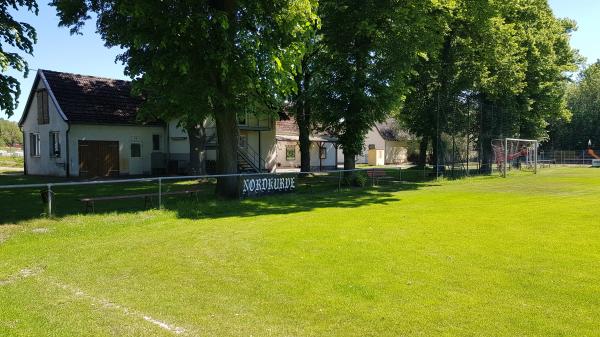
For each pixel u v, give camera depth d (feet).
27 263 27.35
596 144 235.81
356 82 79.30
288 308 19.81
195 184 80.84
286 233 36.22
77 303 20.66
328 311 19.42
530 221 42.16
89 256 28.99
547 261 27.17
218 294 21.74
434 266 26.17
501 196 66.69
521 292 21.61
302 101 94.27
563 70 147.64
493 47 103.65
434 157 104.73
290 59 55.21
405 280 23.56
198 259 28.19
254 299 20.99
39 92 108.68
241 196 59.06
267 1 52.19
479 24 99.50
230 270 25.77
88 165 102.94
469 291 21.79
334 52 81.10
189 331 17.48
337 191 73.10
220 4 52.80
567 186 84.94
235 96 56.24
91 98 106.63
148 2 46.19
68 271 25.75
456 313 19.04
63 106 100.53
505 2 106.93
